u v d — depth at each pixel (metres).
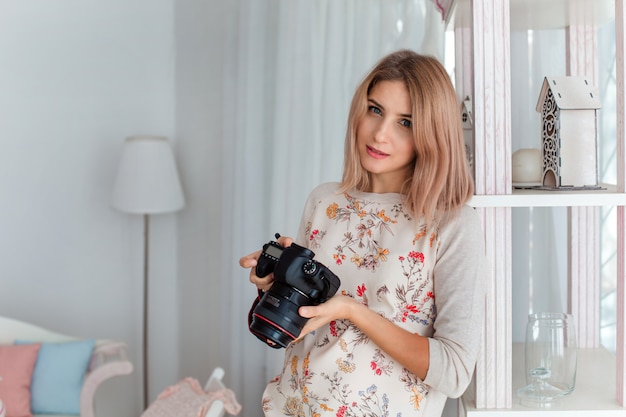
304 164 2.88
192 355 3.59
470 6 1.66
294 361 1.50
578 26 1.95
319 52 2.85
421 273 1.43
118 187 3.28
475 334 1.38
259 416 3.14
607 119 2.64
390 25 2.71
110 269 3.55
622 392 1.62
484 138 1.59
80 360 2.91
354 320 1.37
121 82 3.50
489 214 1.60
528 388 1.65
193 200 3.54
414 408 1.42
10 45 3.34
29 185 3.41
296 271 1.33
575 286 2.01
